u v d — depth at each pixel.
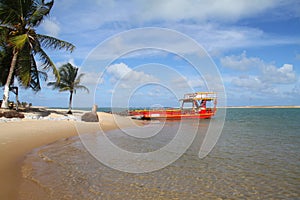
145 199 5.22
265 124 26.91
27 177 6.06
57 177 6.25
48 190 5.33
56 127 15.79
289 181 6.70
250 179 6.84
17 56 19.50
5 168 6.64
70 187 5.62
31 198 4.84
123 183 6.20
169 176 6.98
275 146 12.38
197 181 6.59
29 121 16.59
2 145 9.31
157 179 6.67
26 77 18.97
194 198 5.41
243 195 5.67
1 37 18.69
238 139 15.00
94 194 5.33
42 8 19.06
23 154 8.36
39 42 20.14
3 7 17.39
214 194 5.69
